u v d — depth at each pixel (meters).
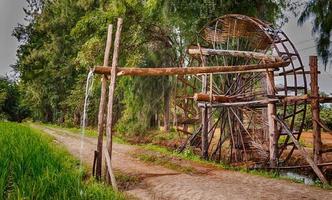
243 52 14.85
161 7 22.23
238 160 15.92
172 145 21.45
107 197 6.18
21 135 13.58
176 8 20.94
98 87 32.03
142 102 25.62
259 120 16.58
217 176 10.54
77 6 38.28
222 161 15.61
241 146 16.16
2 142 10.35
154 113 26.12
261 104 13.68
